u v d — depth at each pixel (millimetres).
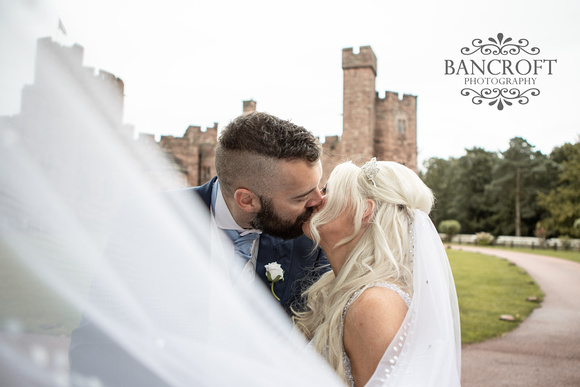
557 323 8000
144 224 2076
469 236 36125
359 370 1548
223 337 2152
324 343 1755
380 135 30047
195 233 2152
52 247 2719
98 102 1946
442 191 51875
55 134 1797
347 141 27797
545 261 19297
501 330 7480
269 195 1938
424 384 1384
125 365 1875
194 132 26562
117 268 1975
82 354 1864
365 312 1554
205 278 2109
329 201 1920
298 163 1873
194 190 2270
